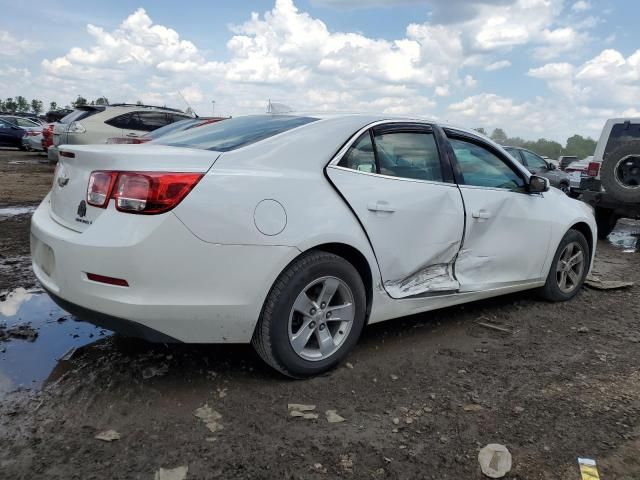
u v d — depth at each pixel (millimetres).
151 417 2740
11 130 24484
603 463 2520
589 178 9164
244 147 3072
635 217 8492
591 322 4512
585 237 5312
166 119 13555
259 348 3045
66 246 2779
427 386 3230
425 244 3691
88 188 2838
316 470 2398
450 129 4074
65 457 2400
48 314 4102
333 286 3211
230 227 2771
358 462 2467
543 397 3131
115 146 3129
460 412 2934
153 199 2627
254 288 2865
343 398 3039
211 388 3061
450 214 3822
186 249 2682
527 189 4523
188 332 2811
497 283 4312
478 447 2611
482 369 3498
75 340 3643
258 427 2699
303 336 3139
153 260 2629
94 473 2307
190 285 2721
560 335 4176
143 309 2650
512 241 4352
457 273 4016
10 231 7070
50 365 3268
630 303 5105
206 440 2570
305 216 3029
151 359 3383
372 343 3842
